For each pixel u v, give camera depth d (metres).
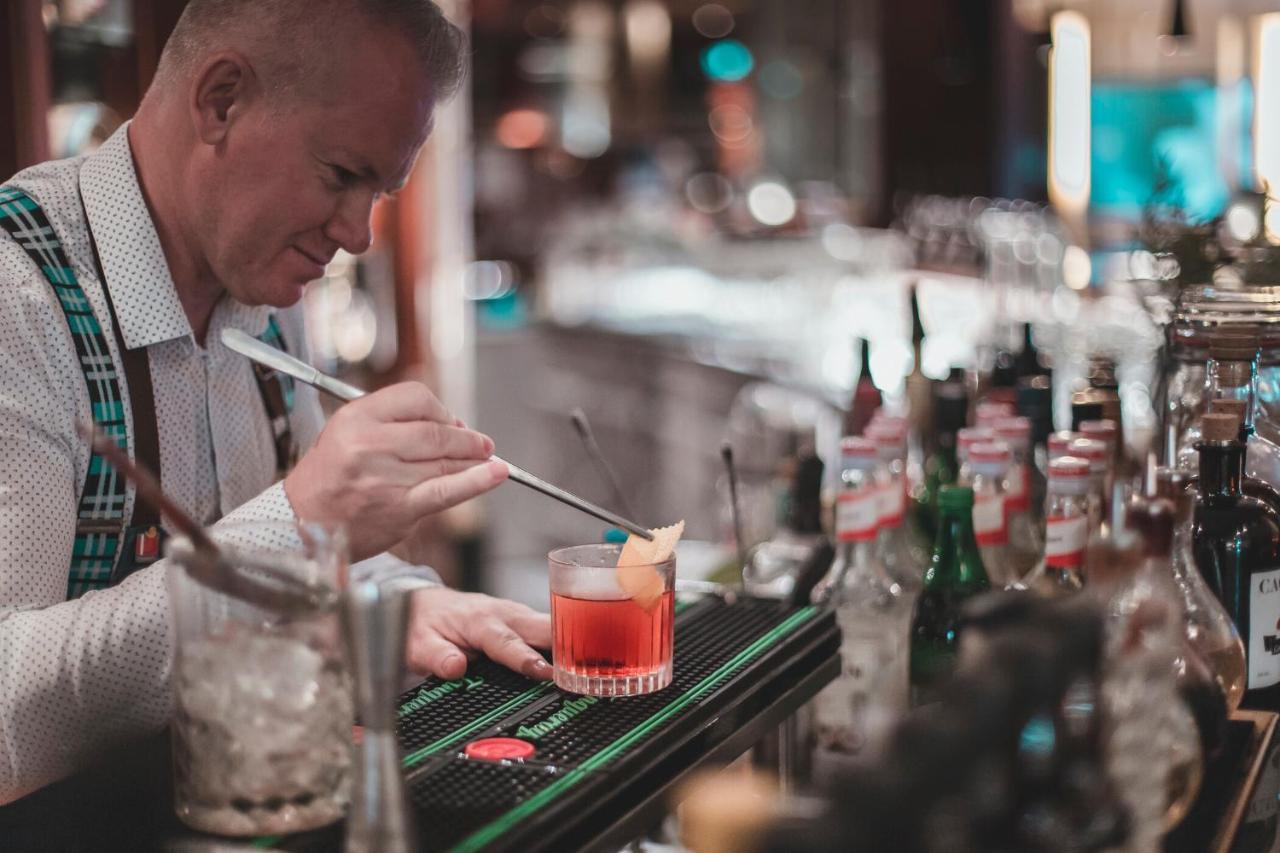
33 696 1.26
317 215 1.50
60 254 1.53
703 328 5.35
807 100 7.30
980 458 1.54
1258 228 1.93
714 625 1.48
